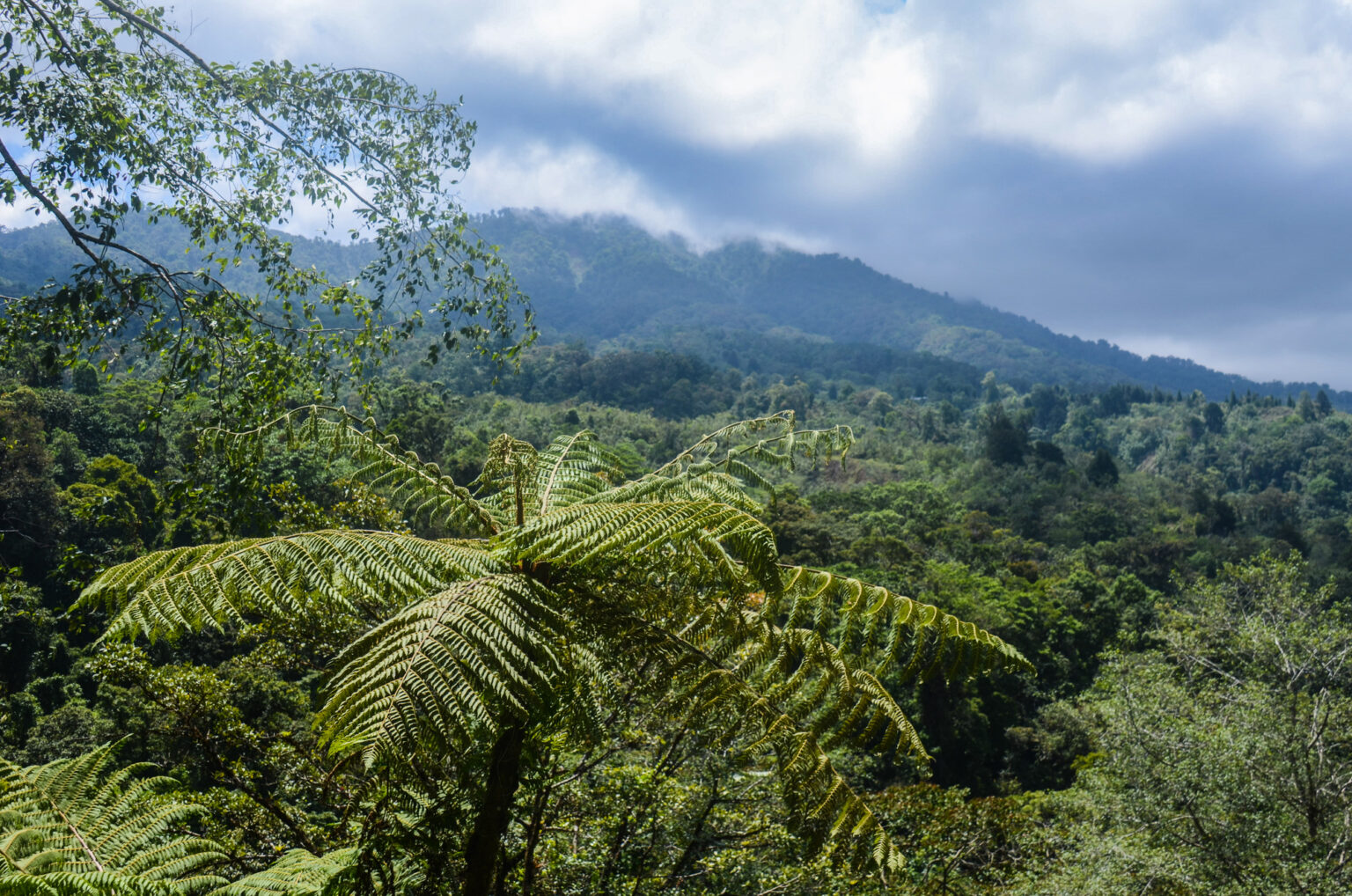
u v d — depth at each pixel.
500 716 2.18
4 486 17.91
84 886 1.71
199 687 5.28
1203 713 13.64
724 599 2.92
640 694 2.72
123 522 5.47
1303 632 14.56
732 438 3.62
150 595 2.05
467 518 3.19
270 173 6.64
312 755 4.52
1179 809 12.30
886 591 2.58
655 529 2.31
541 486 3.27
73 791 2.28
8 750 14.13
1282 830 11.66
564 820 5.54
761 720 2.63
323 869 2.37
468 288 6.95
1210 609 16.42
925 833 9.46
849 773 8.98
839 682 2.67
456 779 2.67
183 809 2.27
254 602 2.12
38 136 5.30
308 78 6.70
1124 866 11.39
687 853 6.11
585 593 2.61
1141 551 64.69
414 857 2.66
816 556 41.91
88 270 5.18
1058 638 41.34
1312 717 12.69
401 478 3.23
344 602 2.09
